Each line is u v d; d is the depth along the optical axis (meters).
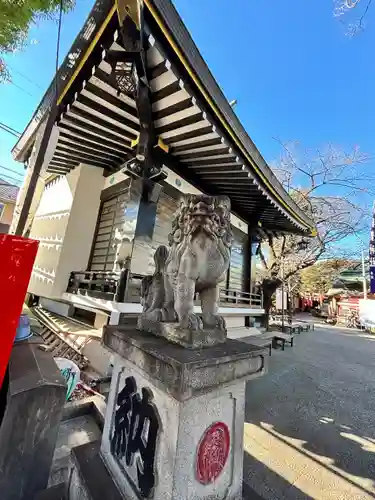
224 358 1.17
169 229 5.30
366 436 2.93
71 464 1.59
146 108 3.46
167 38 2.51
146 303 1.76
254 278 8.58
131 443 1.30
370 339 11.98
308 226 8.43
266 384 4.55
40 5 2.53
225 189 6.27
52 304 6.45
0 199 11.90
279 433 2.90
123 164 5.53
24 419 1.63
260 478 2.15
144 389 1.29
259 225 8.76
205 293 1.56
